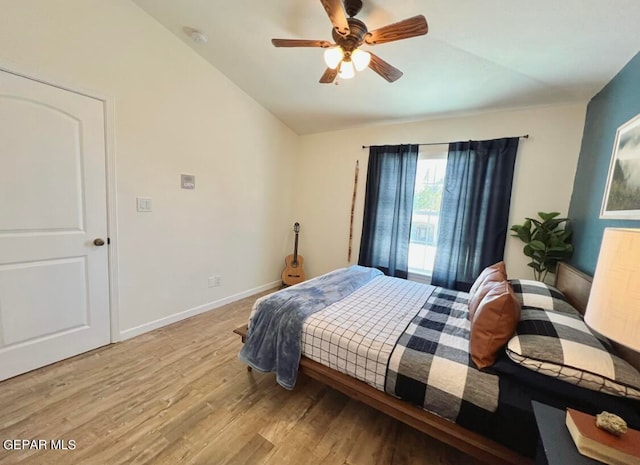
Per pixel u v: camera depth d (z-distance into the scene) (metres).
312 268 4.24
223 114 3.00
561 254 2.44
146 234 2.48
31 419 1.53
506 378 1.27
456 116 3.03
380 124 3.50
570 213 2.51
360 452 1.45
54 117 1.86
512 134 2.77
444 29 1.87
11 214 1.75
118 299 2.34
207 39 2.46
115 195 2.23
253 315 1.97
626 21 1.50
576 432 0.86
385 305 2.09
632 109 1.67
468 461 1.43
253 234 3.63
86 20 1.94
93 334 2.22
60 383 1.83
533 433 1.10
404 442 1.53
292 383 1.68
